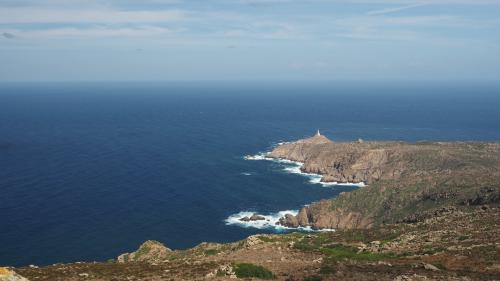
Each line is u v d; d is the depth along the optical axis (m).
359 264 42.12
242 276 36.97
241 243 61.25
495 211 71.94
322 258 45.88
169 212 147.50
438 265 41.03
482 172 150.62
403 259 46.09
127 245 118.81
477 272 37.59
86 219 137.88
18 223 132.12
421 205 131.25
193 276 38.09
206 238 126.38
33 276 40.31
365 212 143.25
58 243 118.69
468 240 53.34
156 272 40.88
